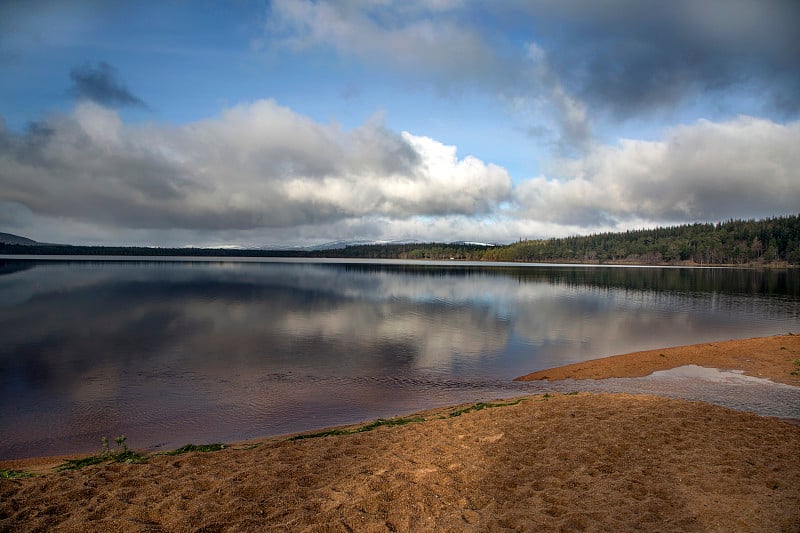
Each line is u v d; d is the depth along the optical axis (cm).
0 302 4856
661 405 1234
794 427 1021
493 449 870
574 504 629
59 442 1264
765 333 3142
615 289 7038
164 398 1662
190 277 9431
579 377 1905
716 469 753
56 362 2250
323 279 9312
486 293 6334
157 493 686
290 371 2061
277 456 866
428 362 2247
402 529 568
